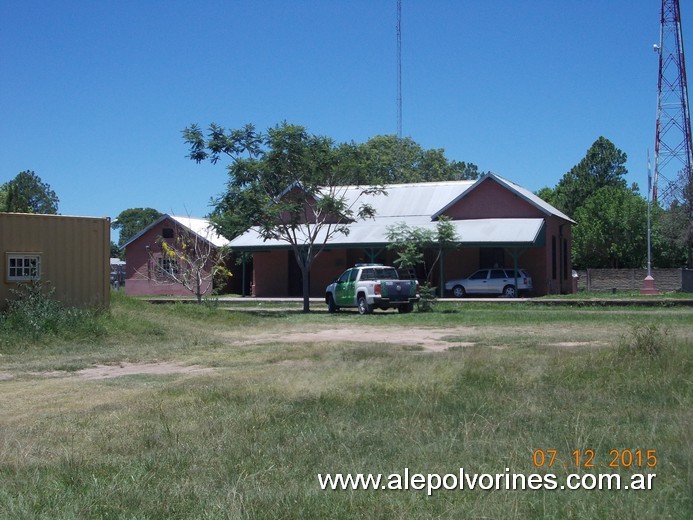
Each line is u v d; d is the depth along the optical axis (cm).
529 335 1927
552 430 759
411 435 750
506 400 927
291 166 3081
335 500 564
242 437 768
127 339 1861
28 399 1097
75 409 998
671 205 4881
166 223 4931
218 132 3039
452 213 4212
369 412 877
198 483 615
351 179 3275
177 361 1539
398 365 1260
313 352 1572
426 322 2470
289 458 686
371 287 2891
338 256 4388
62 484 619
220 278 4725
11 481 634
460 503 549
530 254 4062
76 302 2005
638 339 1273
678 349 1260
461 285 3941
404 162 7744
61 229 1989
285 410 897
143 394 1085
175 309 2458
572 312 2775
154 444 757
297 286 4466
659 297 3538
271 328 2322
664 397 938
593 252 5691
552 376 1106
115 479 620
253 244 4322
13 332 1738
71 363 1491
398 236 3550
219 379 1217
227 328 2286
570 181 7100
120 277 6456
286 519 530
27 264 1928
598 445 683
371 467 645
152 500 573
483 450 685
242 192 3039
